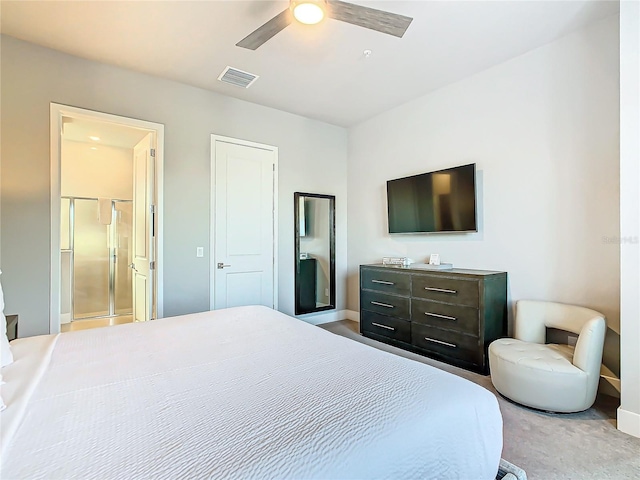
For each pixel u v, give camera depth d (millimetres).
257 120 4031
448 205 3469
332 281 4758
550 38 2721
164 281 3381
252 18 2434
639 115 1956
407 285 3504
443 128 3615
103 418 933
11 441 813
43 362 1352
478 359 2883
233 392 1103
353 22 1979
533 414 2219
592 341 2168
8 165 2676
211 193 3684
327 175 4715
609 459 1764
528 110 2938
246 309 2375
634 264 1984
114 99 3107
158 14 2385
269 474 738
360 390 1118
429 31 2586
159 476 710
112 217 5109
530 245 2941
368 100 3928
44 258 2807
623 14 2016
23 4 2268
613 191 2484
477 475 1051
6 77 2656
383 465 846
